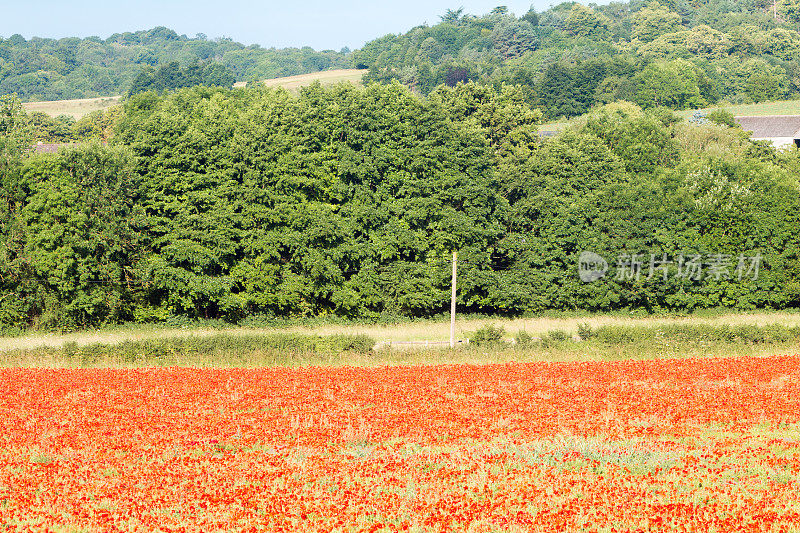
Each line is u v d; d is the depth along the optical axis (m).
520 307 58.06
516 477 18.09
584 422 23.67
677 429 22.59
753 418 24.30
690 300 58.34
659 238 59.12
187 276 52.69
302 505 16.30
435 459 19.78
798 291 58.09
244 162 56.81
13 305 50.78
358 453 20.58
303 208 56.62
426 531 15.06
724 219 59.28
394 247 57.97
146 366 36.47
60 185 51.66
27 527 15.16
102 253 52.34
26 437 22.06
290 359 37.72
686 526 15.07
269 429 22.92
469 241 59.09
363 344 39.22
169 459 20.14
